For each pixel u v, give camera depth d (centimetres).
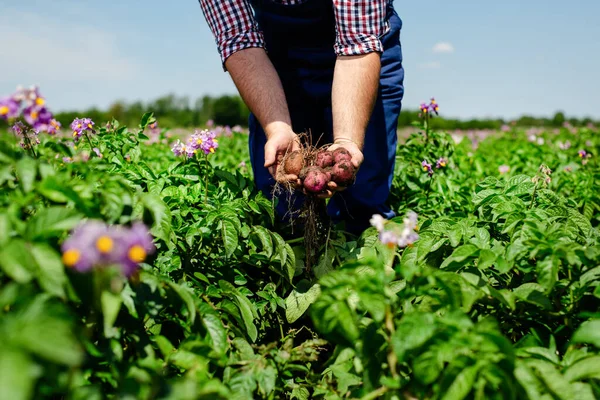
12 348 111
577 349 176
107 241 129
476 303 205
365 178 317
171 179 298
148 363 155
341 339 169
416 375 151
